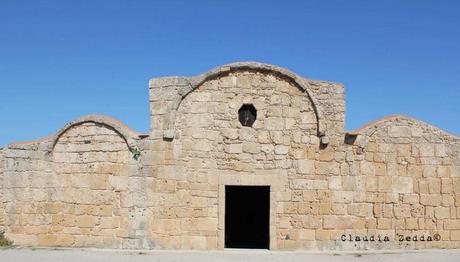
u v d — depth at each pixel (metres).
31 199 22.83
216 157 22.03
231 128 22.23
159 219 21.56
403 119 23.17
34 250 21.12
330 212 22.17
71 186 22.56
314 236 21.98
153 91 22.30
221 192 21.86
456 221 22.84
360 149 22.61
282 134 22.41
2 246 22.20
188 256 20.00
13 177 23.06
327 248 21.95
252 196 28.72
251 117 22.59
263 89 22.56
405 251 21.81
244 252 21.09
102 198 22.17
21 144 23.20
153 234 21.52
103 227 22.00
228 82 22.45
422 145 23.08
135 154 22.00
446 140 23.22
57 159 22.86
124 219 21.81
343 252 21.50
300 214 22.05
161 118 22.05
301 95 22.69
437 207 22.81
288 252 21.28
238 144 22.17
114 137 22.38
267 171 22.16
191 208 21.67
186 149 21.94
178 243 21.47
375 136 22.84
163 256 19.94
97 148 22.50
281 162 22.23
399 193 22.67
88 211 22.25
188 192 21.75
